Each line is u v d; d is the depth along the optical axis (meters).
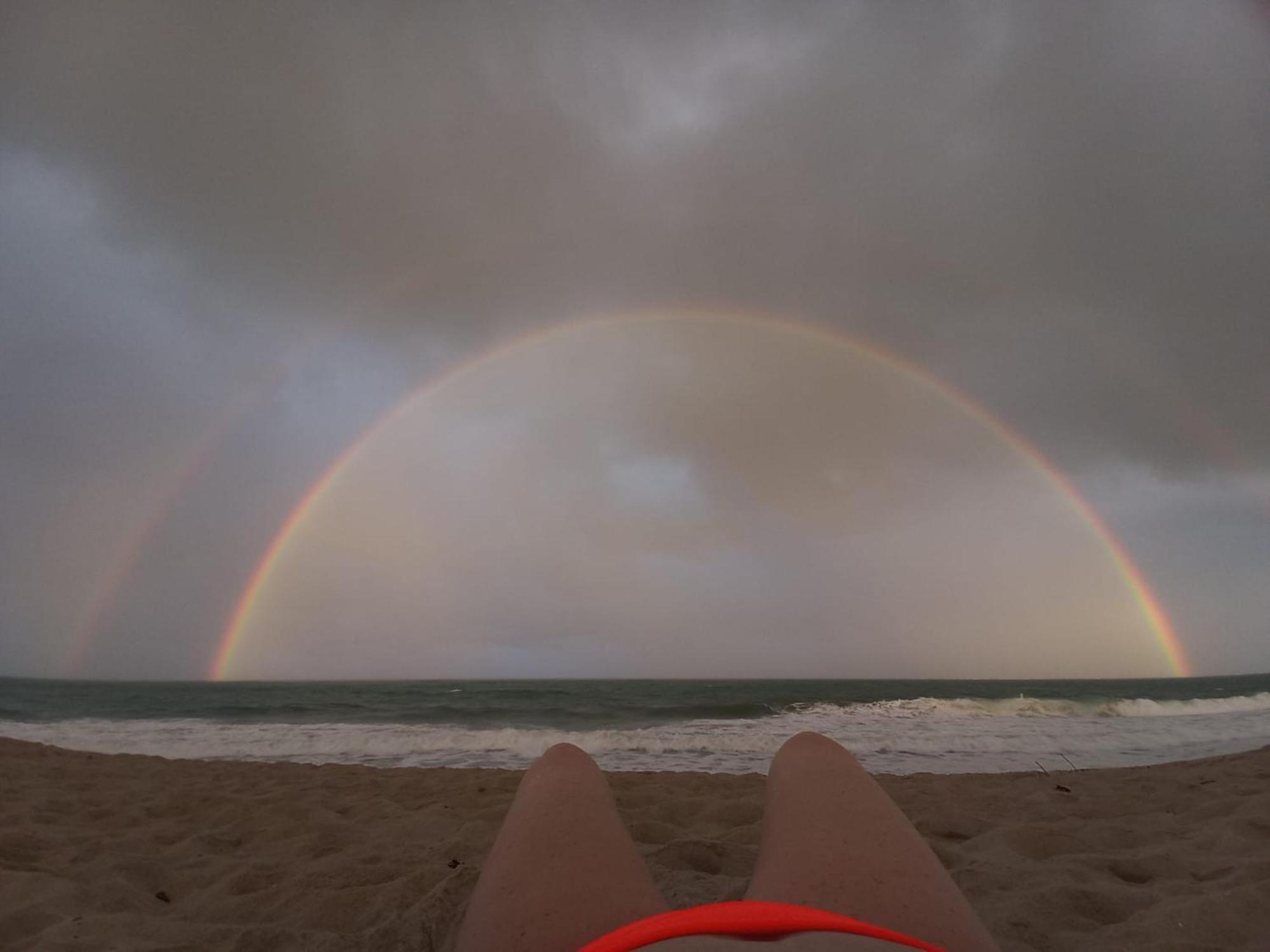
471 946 1.17
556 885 1.20
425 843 3.78
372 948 2.32
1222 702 20.16
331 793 5.57
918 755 9.95
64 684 78.94
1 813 4.55
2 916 2.55
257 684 83.50
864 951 0.82
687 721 17.02
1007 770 8.47
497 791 5.58
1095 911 2.56
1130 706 18.89
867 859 1.19
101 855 3.58
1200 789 4.95
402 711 21.61
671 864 3.14
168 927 2.48
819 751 1.61
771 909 0.92
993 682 78.69
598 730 14.15
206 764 8.13
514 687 54.56
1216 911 2.40
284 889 2.97
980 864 3.08
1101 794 4.95
